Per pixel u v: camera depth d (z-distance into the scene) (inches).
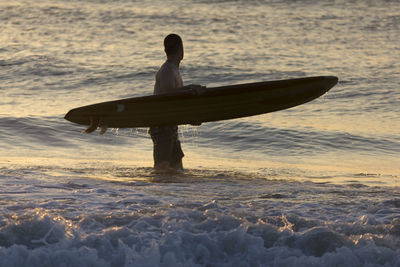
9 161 983.6
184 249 435.5
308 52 3201.3
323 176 922.7
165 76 882.1
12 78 2453.2
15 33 3878.0
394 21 4473.4
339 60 2925.7
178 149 924.0
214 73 2596.0
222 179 831.7
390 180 882.1
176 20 4512.8
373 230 483.8
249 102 911.0
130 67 2714.1
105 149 1207.6
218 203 595.8
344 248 437.4
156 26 4234.7
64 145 1222.9
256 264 424.5
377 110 1780.3
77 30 4037.9
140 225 481.4
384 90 2123.5
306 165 1087.6
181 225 475.2
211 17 4675.2
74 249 422.6
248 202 617.3
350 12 4980.3
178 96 855.7
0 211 533.6
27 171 838.5
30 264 403.9
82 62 2854.3
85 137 1316.4
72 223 486.0
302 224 500.7
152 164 1027.3
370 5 5408.5
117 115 896.9
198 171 927.0
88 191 666.2
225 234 457.4
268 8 5236.2
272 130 1464.1
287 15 4820.4
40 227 458.3
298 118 1651.1
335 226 495.2
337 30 4065.0
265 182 804.6
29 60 2883.9
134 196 638.5
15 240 436.1
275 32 3969.0
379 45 3440.0
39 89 2215.8
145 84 2346.2
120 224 489.4
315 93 918.4
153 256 419.2
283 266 420.8
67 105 1844.2
